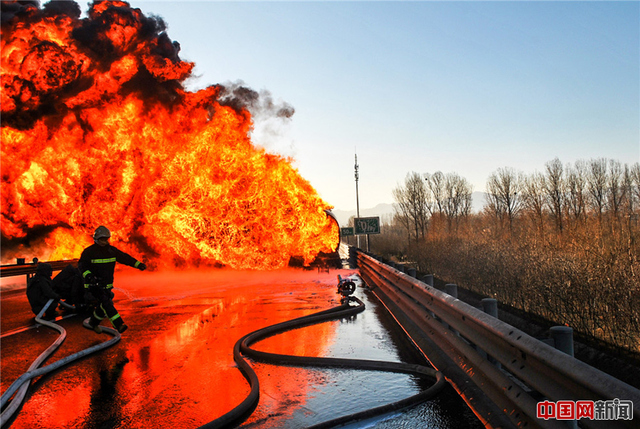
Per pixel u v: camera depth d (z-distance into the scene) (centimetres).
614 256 1284
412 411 511
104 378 672
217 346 847
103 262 865
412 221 5328
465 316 578
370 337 917
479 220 5166
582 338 1099
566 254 1441
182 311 1278
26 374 632
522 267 1466
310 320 1077
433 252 2717
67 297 1332
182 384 632
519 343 423
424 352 765
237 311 1253
